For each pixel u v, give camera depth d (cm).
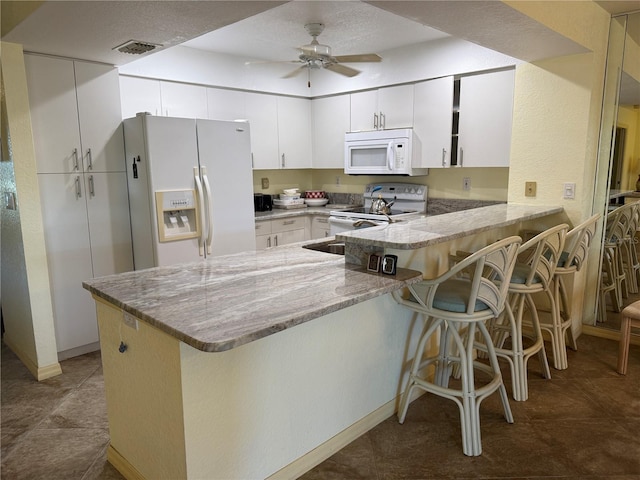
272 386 179
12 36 247
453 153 409
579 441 216
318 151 509
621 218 325
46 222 295
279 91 468
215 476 165
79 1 197
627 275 329
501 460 203
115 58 297
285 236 465
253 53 422
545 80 320
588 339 338
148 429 173
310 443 199
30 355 293
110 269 330
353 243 214
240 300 161
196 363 153
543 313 346
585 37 282
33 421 239
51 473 198
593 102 307
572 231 263
